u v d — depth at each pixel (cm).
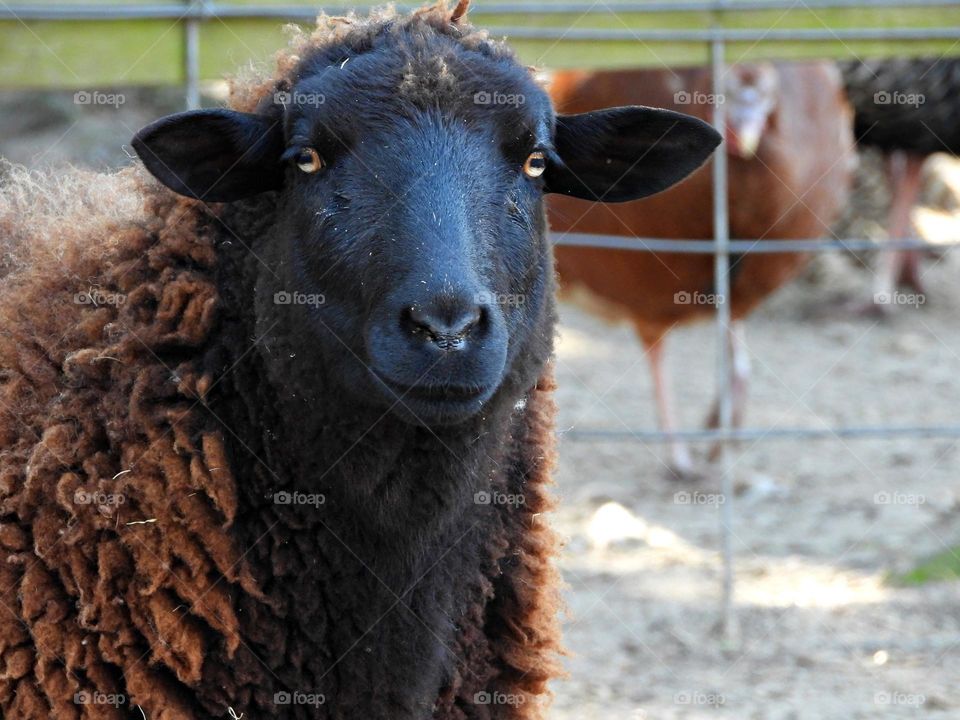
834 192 1147
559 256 1090
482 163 394
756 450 1096
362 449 390
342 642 398
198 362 400
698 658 702
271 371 396
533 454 451
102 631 378
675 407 1214
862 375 1291
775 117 1024
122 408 392
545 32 745
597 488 994
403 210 381
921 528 891
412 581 404
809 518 927
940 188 1775
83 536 380
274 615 394
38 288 415
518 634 443
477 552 428
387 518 395
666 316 1070
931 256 1692
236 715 389
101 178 468
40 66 711
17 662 376
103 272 416
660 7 756
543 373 457
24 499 382
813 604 773
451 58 400
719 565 843
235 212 418
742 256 1042
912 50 787
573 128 448
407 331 368
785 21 782
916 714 619
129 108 1533
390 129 389
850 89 1376
